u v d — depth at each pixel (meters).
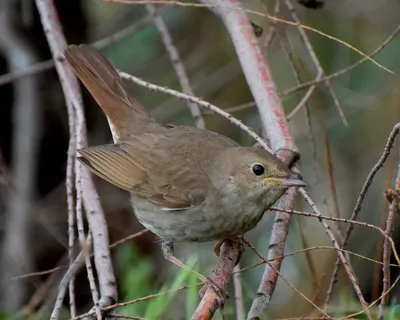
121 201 13.86
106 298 7.36
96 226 8.00
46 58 14.04
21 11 13.73
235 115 14.79
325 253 13.41
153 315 8.45
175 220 8.92
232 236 8.72
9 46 13.50
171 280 12.17
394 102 13.28
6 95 14.02
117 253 13.20
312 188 13.77
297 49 13.18
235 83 15.00
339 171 14.15
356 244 13.52
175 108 15.08
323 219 7.79
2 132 14.13
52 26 9.94
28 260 12.64
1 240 13.17
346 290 9.51
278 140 8.88
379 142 14.13
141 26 13.01
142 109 9.98
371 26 13.95
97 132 14.61
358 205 7.64
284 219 8.17
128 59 15.52
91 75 9.90
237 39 9.70
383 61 13.73
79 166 8.25
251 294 11.73
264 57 9.89
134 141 9.49
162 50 15.53
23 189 13.08
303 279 13.39
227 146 9.09
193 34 15.45
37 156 13.59
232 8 8.77
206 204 8.69
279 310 13.30
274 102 9.14
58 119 14.17
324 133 9.70
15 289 12.38
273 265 7.68
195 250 12.91
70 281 7.47
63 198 13.90
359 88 13.95
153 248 13.50
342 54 13.90
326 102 14.12
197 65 15.33
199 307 7.23
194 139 9.26
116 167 9.21
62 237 13.47
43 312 10.11
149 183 9.07
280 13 10.82
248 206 8.52
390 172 9.55
